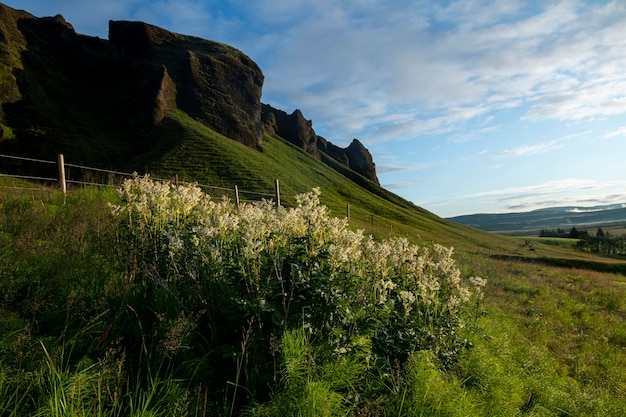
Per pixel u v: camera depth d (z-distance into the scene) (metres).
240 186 60.16
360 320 4.78
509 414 5.05
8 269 5.19
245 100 103.31
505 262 29.48
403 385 4.41
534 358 8.01
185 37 114.69
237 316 4.43
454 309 6.42
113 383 3.53
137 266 5.85
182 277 5.40
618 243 118.00
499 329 8.93
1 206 9.02
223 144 74.56
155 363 3.96
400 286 6.34
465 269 19.95
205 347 4.53
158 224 6.52
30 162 55.44
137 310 4.93
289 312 4.65
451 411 4.16
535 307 13.62
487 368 5.74
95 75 95.12
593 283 22.67
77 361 3.84
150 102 78.94
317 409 3.43
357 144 182.38
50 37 92.88
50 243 6.49
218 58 104.44
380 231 26.12
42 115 66.88
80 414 3.01
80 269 5.54
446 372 5.33
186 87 92.50
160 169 60.69
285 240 5.56
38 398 3.17
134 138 73.62
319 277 4.79
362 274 5.57
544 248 95.38
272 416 3.48
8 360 3.54
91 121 76.38
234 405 3.85
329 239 5.68
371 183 133.12
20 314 4.49
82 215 8.70
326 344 4.32
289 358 3.80
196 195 7.29
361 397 4.14
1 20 81.19
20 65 73.69
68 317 4.43
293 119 145.75
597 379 8.04
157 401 3.46
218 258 5.37
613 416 6.32
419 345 5.21
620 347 10.34
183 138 72.25
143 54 100.56
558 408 6.04
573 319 12.78
